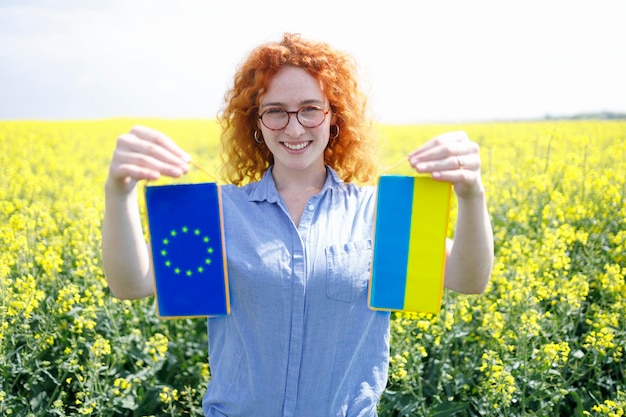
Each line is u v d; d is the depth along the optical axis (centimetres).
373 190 212
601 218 558
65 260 494
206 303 193
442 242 190
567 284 388
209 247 192
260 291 191
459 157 168
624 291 388
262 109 196
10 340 363
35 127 2369
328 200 202
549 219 540
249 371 198
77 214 633
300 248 192
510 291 378
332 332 193
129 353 388
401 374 325
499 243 525
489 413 333
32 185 806
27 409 348
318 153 197
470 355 386
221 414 206
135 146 165
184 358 418
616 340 366
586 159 706
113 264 181
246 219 199
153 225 193
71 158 1302
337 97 212
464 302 373
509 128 2108
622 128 1584
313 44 200
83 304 401
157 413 372
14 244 444
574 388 362
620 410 303
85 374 348
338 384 196
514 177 638
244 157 239
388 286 193
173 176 167
